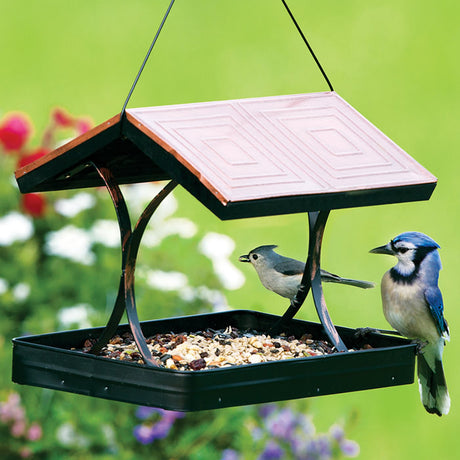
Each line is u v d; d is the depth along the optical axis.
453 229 16.06
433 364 8.84
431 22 20.09
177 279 10.80
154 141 6.51
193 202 15.17
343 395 12.96
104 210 11.17
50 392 9.91
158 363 7.20
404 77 19.05
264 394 6.59
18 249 10.73
